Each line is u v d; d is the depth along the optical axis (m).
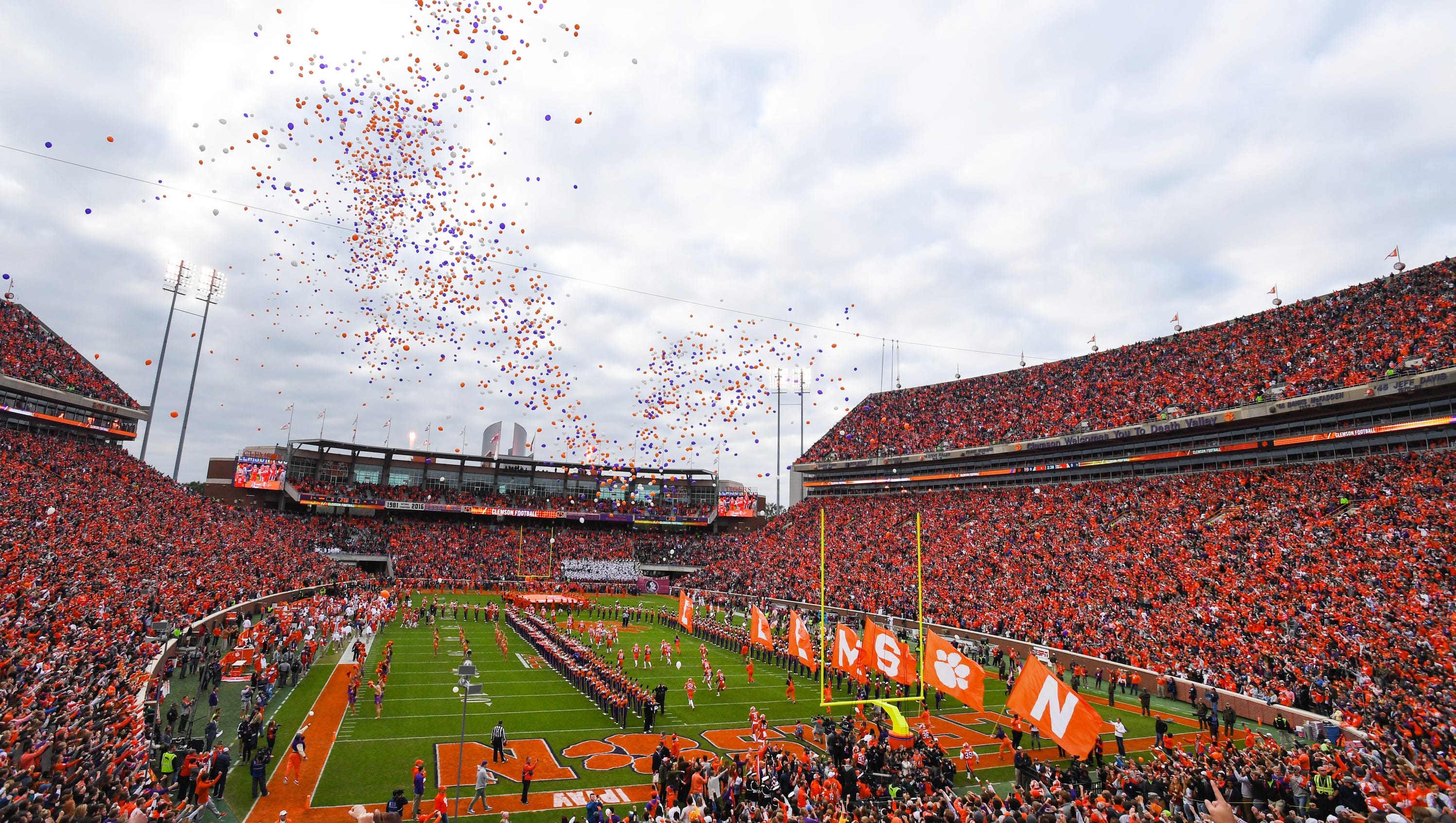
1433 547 34.56
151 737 20.30
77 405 57.34
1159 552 45.28
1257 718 29.12
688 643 49.09
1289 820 14.87
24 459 47.19
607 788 21.00
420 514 92.12
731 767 19.86
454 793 20.38
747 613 63.25
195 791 18.30
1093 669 37.41
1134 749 26.17
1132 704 32.69
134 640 28.02
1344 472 44.28
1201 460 54.75
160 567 40.53
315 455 90.25
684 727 27.91
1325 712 27.09
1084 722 18.42
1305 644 31.59
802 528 79.75
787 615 55.72
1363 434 45.00
